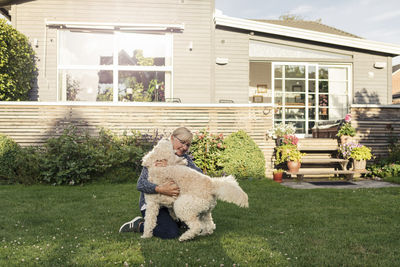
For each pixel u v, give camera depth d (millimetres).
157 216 3088
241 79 9562
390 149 7750
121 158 6629
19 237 3004
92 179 6426
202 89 9461
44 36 8969
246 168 6770
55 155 6422
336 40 9453
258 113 7398
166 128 7332
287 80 9945
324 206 4379
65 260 2475
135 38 9422
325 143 7918
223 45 9539
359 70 9891
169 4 9367
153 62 9445
